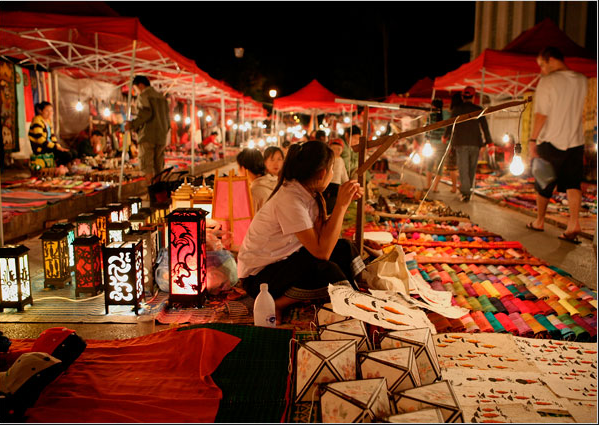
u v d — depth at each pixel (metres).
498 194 11.69
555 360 3.17
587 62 11.22
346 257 3.91
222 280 4.24
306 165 3.54
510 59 11.01
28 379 2.45
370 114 24.08
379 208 8.66
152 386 2.72
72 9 8.61
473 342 3.40
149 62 11.71
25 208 6.91
